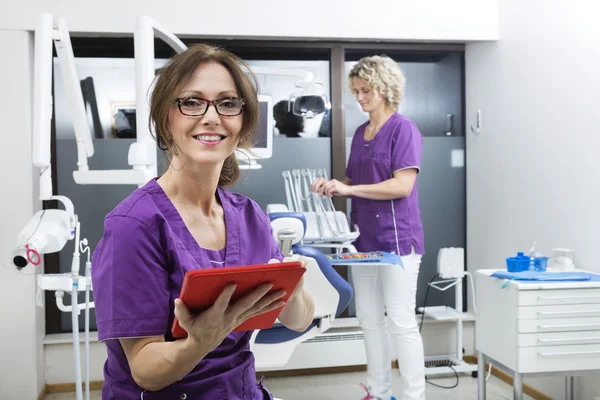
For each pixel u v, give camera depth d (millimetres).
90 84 3465
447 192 3881
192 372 947
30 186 3156
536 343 2412
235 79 946
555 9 2965
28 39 3162
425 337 3756
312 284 2119
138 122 1912
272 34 3332
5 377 3176
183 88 915
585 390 2777
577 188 2812
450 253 3496
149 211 926
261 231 1104
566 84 2887
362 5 3408
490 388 3346
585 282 2432
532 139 3172
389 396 2955
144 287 890
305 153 3668
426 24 3473
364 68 2824
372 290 2910
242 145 1019
